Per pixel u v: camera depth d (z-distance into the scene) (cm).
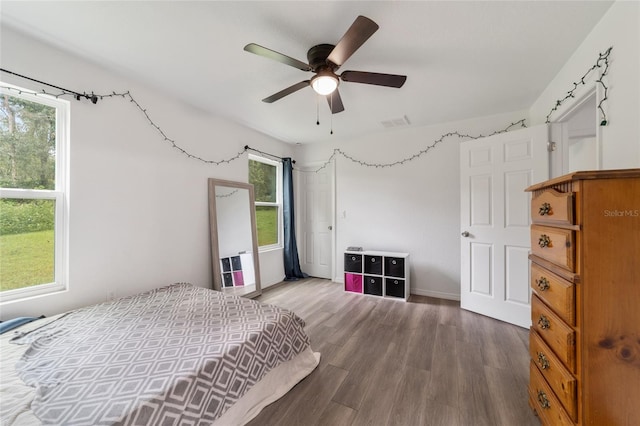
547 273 124
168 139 270
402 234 378
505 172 267
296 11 155
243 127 363
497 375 182
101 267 219
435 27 168
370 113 315
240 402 144
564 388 105
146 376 120
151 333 160
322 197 457
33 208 189
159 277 262
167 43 187
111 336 156
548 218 122
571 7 151
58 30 173
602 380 95
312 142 450
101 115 218
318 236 461
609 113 152
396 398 162
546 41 182
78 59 204
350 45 150
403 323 270
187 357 134
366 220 404
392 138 384
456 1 147
